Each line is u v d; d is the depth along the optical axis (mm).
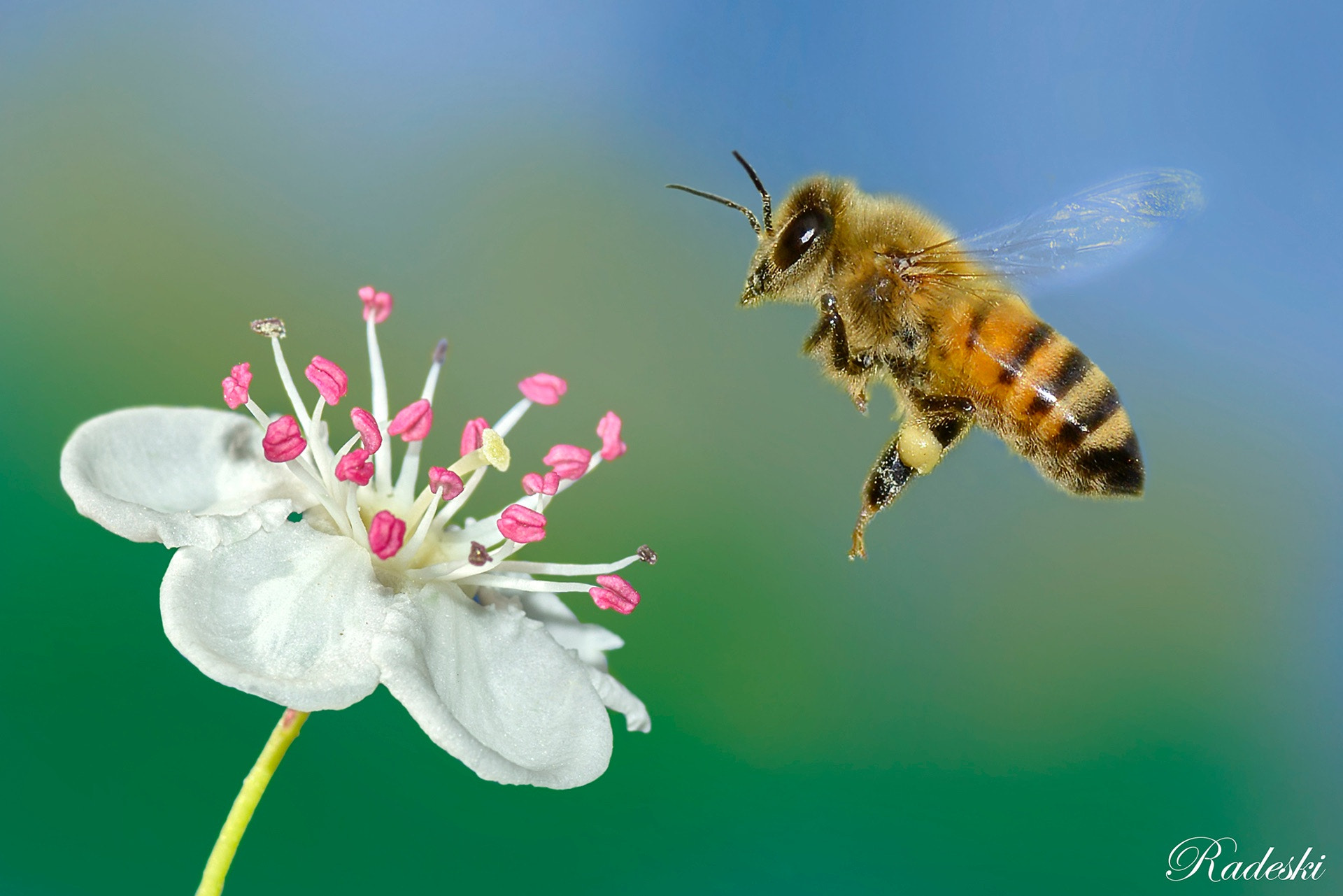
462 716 115
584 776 114
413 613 115
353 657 114
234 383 117
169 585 113
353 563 116
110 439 117
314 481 117
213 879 113
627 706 117
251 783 114
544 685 116
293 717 114
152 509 115
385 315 120
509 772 112
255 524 116
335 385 117
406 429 118
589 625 119
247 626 114
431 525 118
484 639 117
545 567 118
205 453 118
